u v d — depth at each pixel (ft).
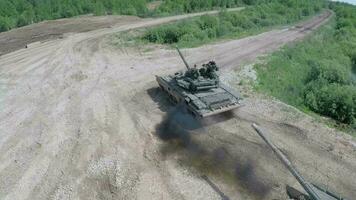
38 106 61.26
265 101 62.54
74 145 48.01
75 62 88.43
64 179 40.93
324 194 33.96
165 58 92.48
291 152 45.50
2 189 39.60
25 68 84.02
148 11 198.39
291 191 37.37
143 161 43.86
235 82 72.84
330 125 58.90
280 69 87.71
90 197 37.70
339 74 84.89
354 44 140.36
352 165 43.01
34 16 174.70
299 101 69.21
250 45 111.86
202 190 38.22
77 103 62.03
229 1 241.55
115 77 76.13
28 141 49.52
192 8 212.02
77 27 146.20
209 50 103.04
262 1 256.11
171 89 56.90
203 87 51.88
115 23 153.79
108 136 50.16
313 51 117.08
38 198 37.96
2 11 171.32
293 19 199.21
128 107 59.98
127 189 38.75
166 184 39.37
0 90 69.51
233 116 55.72
